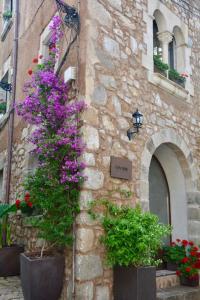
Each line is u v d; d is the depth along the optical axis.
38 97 4.54
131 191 4.72
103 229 4.17
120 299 4.01
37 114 4.52
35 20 6.43
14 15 7.74
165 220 6.38
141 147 5.05
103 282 4.04
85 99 4.30
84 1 4.62
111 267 4.17
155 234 4.07
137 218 4.20
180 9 6.62
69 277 3.96
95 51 4.55
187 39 6.69
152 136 5.32
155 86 5.59
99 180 4.27
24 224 5.58
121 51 4.99
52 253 4.31
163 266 5.79
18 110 4.68
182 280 5.43
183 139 6.10
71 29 4.76
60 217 4.12
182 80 6.40
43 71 4.80
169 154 6.24
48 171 4.21
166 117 5.74
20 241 5.77
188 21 6.84
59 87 4.60
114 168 4.48
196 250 5.49
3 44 8.54
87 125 4.24
